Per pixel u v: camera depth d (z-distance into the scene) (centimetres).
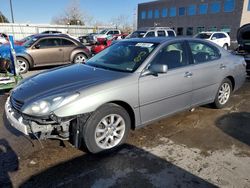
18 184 273
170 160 319
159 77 365
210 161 318
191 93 420
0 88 555
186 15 4319
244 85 733
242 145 360
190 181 279
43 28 3412
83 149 344
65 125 301
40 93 307
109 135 330
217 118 460
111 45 462
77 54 1101
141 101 349
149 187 269
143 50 388
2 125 423
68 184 273
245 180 281
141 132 397
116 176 287
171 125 426
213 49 475
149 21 5162
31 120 290
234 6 3534
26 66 977
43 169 299
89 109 300
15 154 331
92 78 336
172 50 399
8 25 3175
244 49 832
